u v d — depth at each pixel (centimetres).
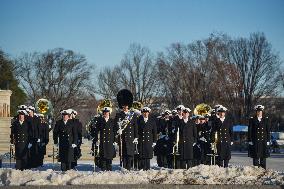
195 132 2484
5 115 5819
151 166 2817
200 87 7094
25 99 8988
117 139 2358
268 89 7156
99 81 9312
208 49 7250
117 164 3030
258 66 7069
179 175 1622
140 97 8531
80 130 2398
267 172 1680
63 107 9144
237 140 6831
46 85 9181
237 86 7025
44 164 2978
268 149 2344
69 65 9275
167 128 2558
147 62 8688
